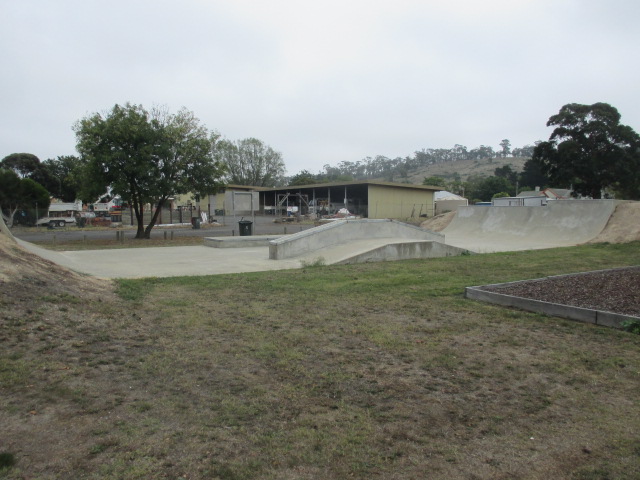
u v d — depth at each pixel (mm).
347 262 12344
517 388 3988
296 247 13797
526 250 16156
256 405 3498
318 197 64125
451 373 4305
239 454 2805
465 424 3320
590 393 3902
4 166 55656
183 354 4574
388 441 3041
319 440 3016
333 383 3988
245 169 79812
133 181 20375
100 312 5785
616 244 17234
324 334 5449
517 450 2980
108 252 15180
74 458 2680
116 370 4055
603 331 5699
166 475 2555
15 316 4926
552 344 5207
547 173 42406
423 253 13992
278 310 6621
